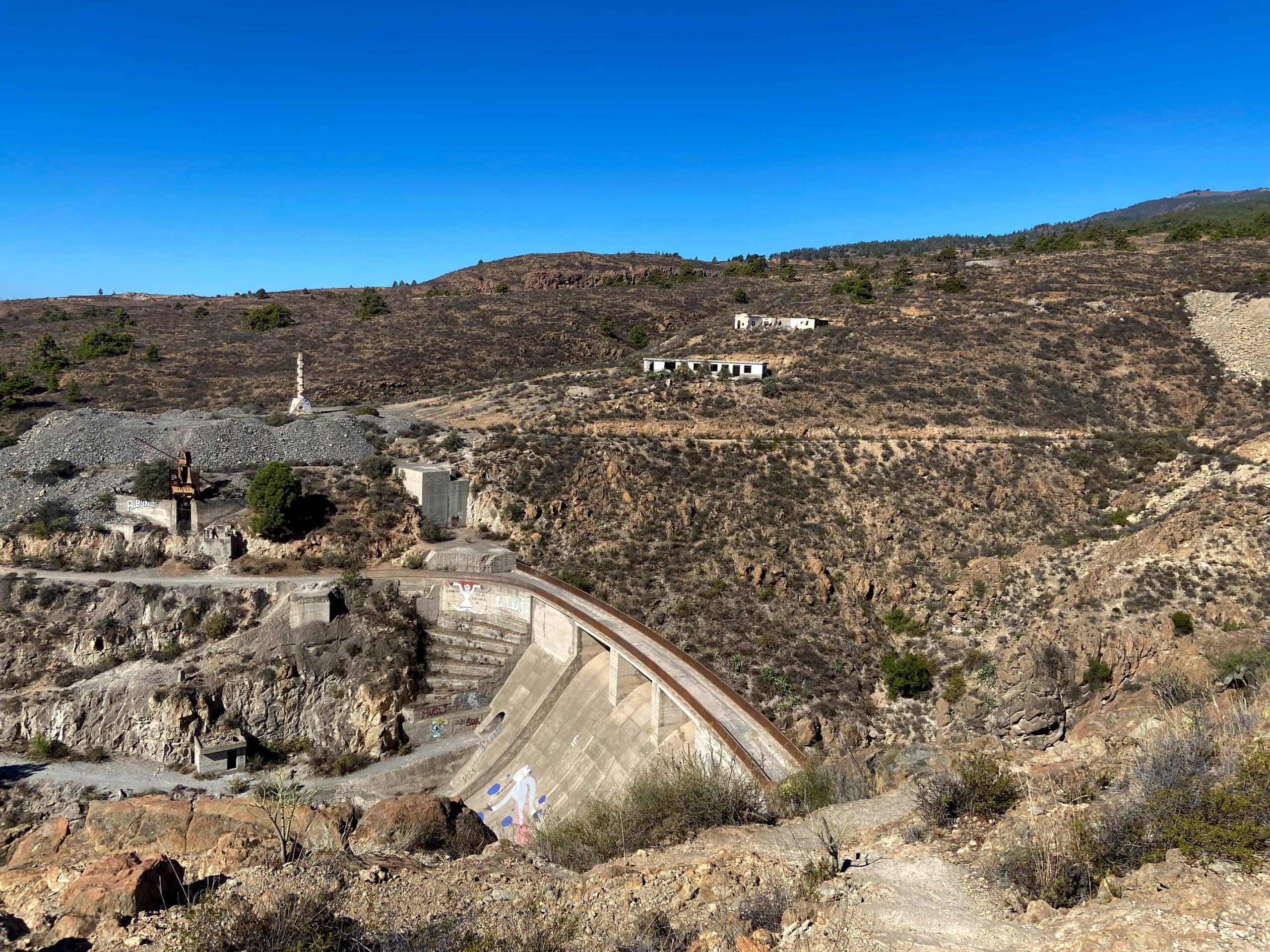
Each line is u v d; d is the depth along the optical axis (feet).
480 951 45.03
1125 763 59.88
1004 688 157.48
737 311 447.42
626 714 163.12
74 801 159.02
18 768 165.99
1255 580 159.33
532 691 192.65
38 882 55.57
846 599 196.34
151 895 52.19
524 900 53.83
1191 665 130.21
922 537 212.64
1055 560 190.60
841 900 49.16
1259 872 40.47
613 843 71.00
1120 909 40.68
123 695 174.91
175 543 209.15
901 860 54.39
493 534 237.04
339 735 186.09
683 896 53.42
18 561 201.16
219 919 48.03
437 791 181.78
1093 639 154.81
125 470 230.89
